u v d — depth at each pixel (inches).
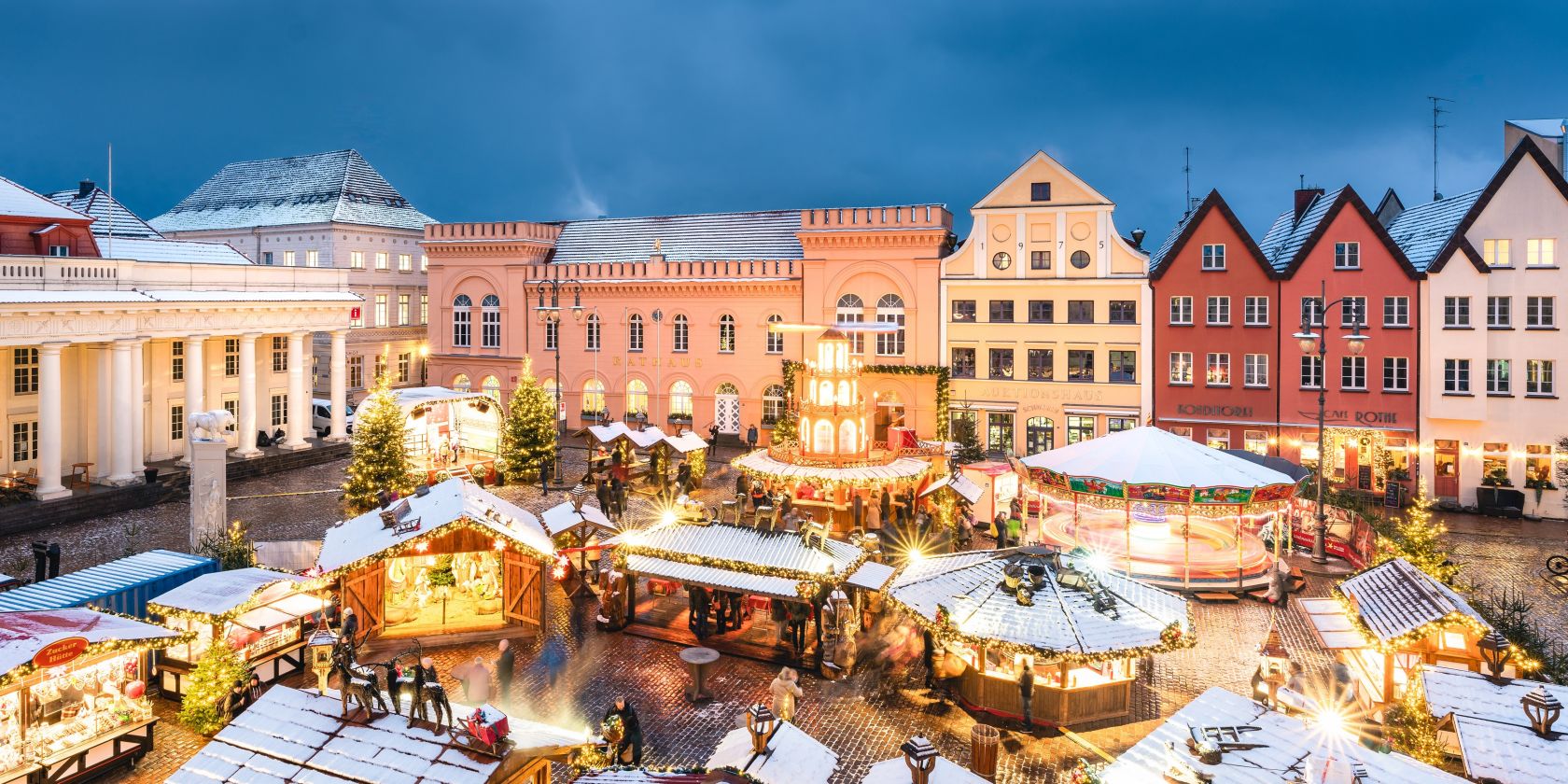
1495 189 1707.7
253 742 576.4
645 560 1061.1
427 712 662.5
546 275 2506.2
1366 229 1793.8
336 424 2228.1
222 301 1871.3
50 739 729.6
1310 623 1122.0
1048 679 847.1
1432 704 668.1
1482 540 1514.5
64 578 996.6
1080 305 2028.8
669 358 2399.1
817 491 1608.0
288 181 3056.1
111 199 2271.2
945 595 868.0
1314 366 1846.7
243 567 1115.9
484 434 2048.5
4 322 1488.7
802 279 2252.7
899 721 860.0
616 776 566.3
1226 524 1443.2
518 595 1080.8
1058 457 1353.3
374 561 989.2
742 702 898.7
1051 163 2026.3
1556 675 853.2
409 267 3053.6
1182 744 579.5
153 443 1923.0
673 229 2571.4
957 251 2128.4
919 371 2106.3
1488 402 1711.4
